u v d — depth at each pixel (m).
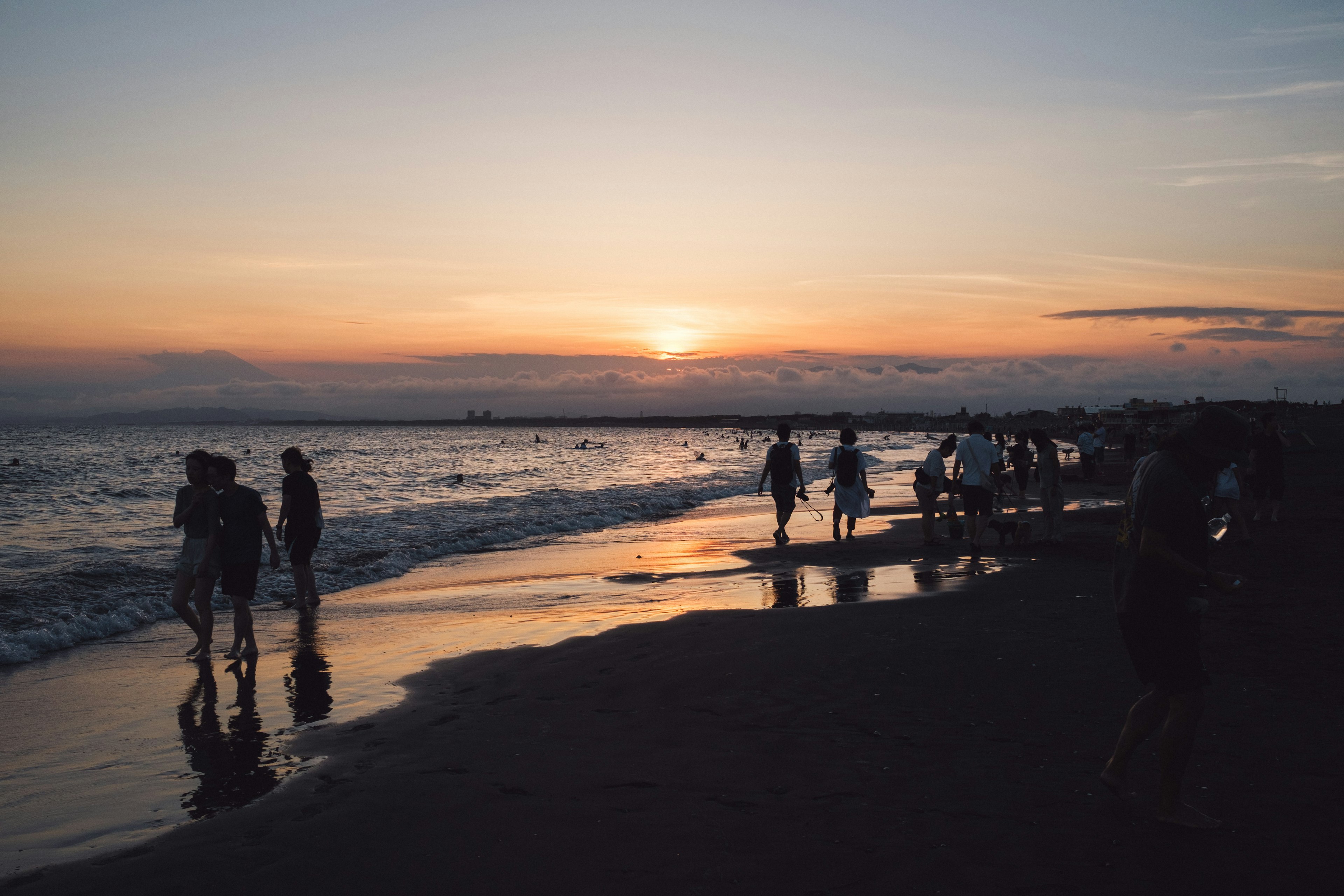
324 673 6.88
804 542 14.89
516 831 3.71
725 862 3.35
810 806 3.86
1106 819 3.65
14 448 84.25
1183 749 3.56
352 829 3.80
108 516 23.44
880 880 3.17
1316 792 3.85
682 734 4.94
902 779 4.14
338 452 84.69
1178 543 3.63
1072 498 22.38
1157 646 3.64
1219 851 3.33
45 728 5.57
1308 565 9.86
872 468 45.00
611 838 3.61
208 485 7.75
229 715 5.79
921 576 10.38
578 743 4.85
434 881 3.29
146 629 9.12
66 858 3.64
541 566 13.20
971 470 12.46
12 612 9.28
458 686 6.23
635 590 10.47
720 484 35.91
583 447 111.62
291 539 10.18
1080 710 5.14
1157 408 106.12
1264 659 6.04
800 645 6.91
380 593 11.21
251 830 3.84
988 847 3.41
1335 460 33.62
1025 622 7.51
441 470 52.06
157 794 4.36
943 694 5.52
